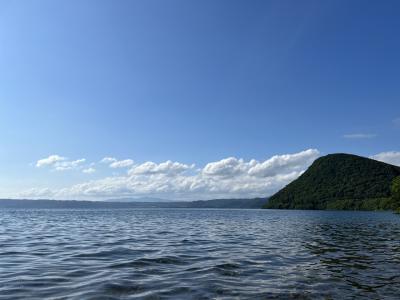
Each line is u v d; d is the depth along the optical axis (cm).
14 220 7625
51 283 1552
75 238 3578
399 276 1775
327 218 9688
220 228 5331
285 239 3638
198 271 1850
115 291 1419
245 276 1748
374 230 5003
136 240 3381
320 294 1423
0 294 1373
